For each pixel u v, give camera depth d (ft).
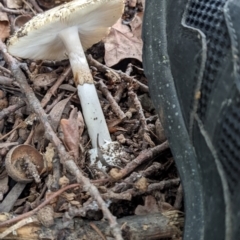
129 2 0.70
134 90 0.61
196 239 0.40
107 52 0.65
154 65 0.47
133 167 0.50
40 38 0.54
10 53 0.56
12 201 0.51
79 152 0.54
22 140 0.57
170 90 0.45
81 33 0.59
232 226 0.36
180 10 0.46
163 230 0.45
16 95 0.60
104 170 0.52
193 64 0.42
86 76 0.55
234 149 0.37
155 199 0.49
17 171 0.51
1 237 0.43
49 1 0.69
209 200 0.40
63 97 0.60
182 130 0.44
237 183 0.36
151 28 0.48
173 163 0.54
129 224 0.45
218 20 0.41
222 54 0.39
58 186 0.50
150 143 0.54
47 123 0.51
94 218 0.46
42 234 0.44
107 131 0.55
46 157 0.53
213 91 0.39
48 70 0.63
